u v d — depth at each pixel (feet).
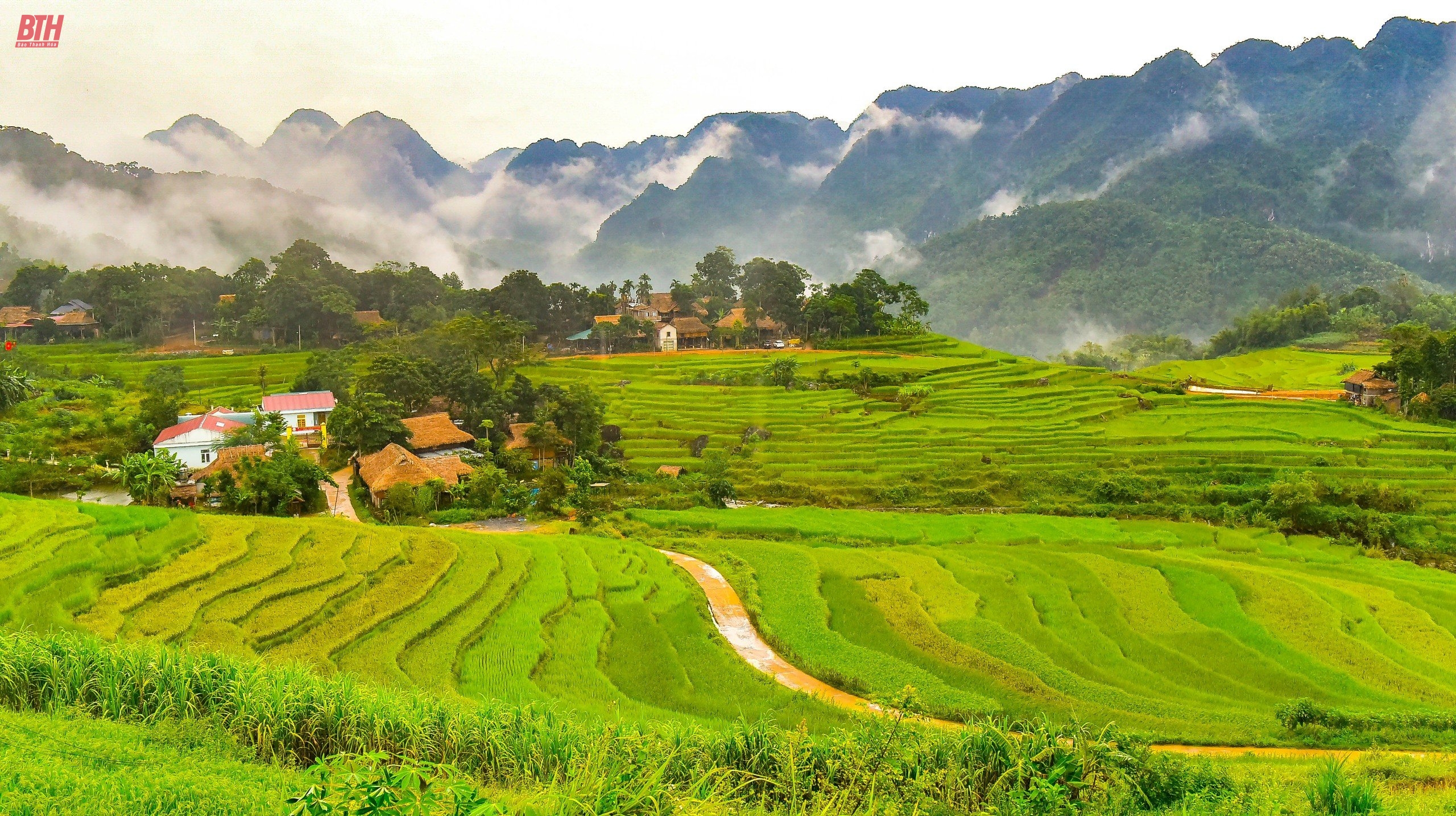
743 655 138.72
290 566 148.87
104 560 136.77
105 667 73.00
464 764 68.95
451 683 109.50
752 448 299.79
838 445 301.22
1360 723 109.81
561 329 505.25
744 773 65.72
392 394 302.04
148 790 49.34
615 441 308.60
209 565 142.72
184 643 112.37
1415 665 144.56
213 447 253.85
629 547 193.67
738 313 559.79
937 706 114.52
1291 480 253.44
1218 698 126.52
